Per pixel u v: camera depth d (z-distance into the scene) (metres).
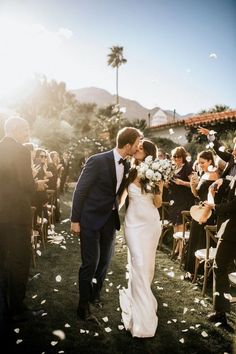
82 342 3.09
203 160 4.53
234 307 3.82
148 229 3.34
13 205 3.32
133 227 3.36
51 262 5.15
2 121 4.05
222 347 3.08
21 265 3.37
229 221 3.40
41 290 4.11
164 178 3.28
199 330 3.35
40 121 22.17
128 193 3.42
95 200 3.42
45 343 3.04
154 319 3.23
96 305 3.74
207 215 3.87
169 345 3.10
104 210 3.43
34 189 3.43
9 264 3.37
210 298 4.05
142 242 3.32
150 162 3.26
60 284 4.31
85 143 21.39
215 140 5.32
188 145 14.70
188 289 4.29
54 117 26.42
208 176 4.39
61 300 3.86
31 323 3.34
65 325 3.28
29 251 3.43
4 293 3.69
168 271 4.88
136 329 3.17
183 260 5.02
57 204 7.87
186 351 3.02
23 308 3.45
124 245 6.17
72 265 5.04
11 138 3.37
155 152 3.46
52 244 6.09
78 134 23.42
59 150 20.30
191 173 5.50
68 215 9.05
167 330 3.34
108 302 3.88
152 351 3.00
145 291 3.22
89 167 3.40
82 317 3.43
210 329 3.38
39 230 5.77
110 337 3.19
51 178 7.43
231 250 3.43
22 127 3.39
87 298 3.43
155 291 4.21
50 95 30.89
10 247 3.36
